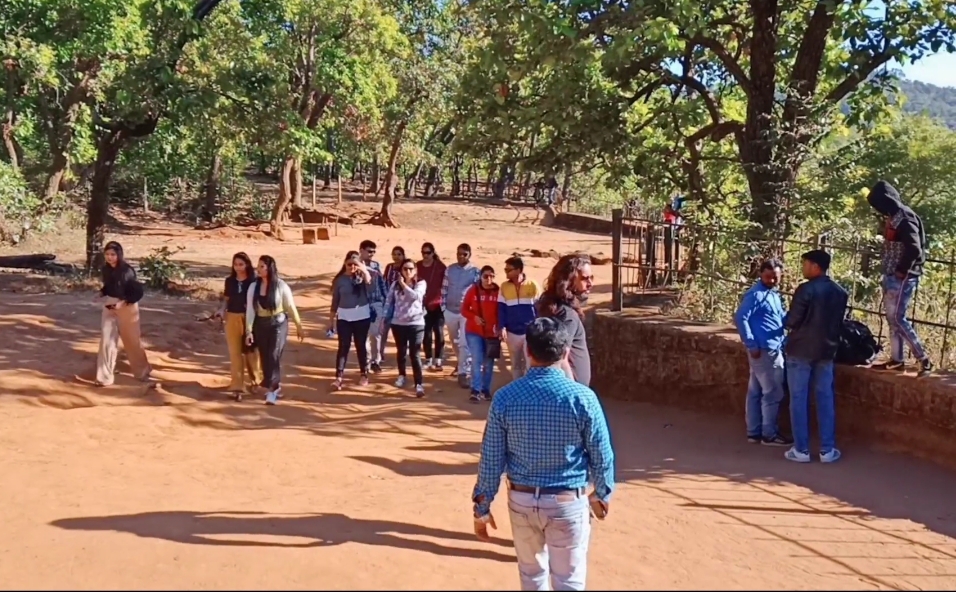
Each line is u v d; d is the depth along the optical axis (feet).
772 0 44.11
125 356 38.19
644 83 49.73
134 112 59.06
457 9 48.91
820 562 18.90
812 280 26.78
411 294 37.24
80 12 66.18
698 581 17.15
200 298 56.39
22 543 18.79
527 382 14.23
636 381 36.63
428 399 37.04
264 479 24.91
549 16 38.42
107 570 17.03
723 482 24.90
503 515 20.99
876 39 45.03
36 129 101.09
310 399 36.11
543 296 22.48
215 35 74.74
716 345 33.22
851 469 26.03
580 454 14.05
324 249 97.40
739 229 36.68
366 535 19.19
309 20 97.40
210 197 128.57
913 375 27.20
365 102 105.19
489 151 47.80
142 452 27.76
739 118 54.44
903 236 26.89
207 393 35.32
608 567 17.62
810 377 27.48
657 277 40.88
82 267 66.69
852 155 42.47
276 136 62.69
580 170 49.21
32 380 33.47
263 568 17.02
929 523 21.71
